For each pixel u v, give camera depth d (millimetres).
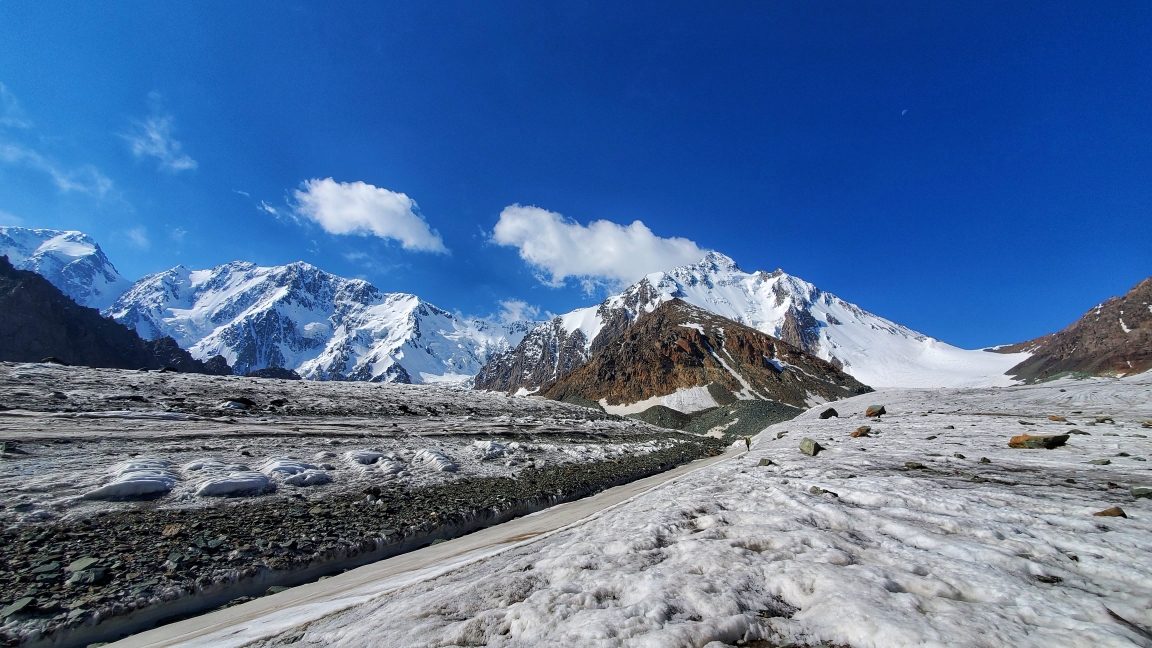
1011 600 4172
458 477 19594
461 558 9539
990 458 13844
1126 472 10664
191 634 6598
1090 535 5844
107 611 7816
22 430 16375
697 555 6023
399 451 22078
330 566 10969
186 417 22422
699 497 10734
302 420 26516
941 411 35719
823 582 4828
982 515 7164
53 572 8664
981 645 3402
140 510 11742
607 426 52594
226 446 18328
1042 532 6129
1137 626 3561
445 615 5125
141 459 14773
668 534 7586
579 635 4027
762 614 4434
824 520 7559
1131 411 25797
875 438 22094
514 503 17344
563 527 11609
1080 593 4230
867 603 4176
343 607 6547
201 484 13664
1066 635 3494
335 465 18188
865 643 3652
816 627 4039
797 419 54500
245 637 5797
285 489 14867
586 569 6133
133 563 9383
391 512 14250
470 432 31453
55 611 7602
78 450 15180
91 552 9539
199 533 11039
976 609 4012
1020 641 3447
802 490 10297
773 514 8047
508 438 31844
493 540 11734
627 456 33062
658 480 23531
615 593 5152
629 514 9914
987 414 30562
